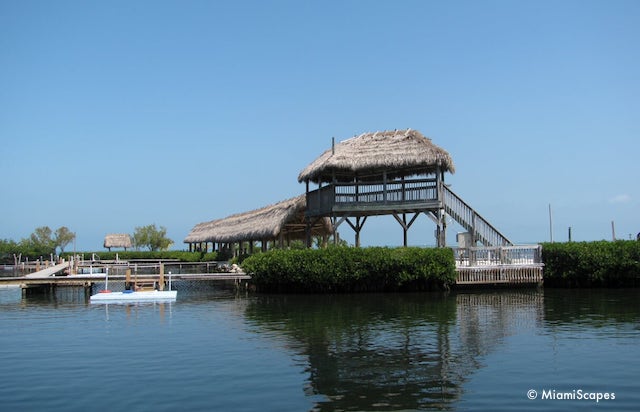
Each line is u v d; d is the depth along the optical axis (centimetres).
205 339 1543
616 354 1277
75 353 1387
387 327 1678
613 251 2744
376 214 3070
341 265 2609
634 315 1841
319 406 946
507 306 2125
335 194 2838
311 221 3266
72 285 3600
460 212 2817
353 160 2783
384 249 2655
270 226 3291
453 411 915
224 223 5362
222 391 1040
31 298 2886
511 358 1255
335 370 1173
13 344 1518
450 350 1346
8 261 6231
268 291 2830
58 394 1038
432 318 1844
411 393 1009
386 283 2666
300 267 2652
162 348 1430
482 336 1513
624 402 951
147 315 2080
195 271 4266
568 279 2811
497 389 1027
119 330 1730
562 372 1133
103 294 2647
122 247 7281
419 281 2653
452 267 2609
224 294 2844
